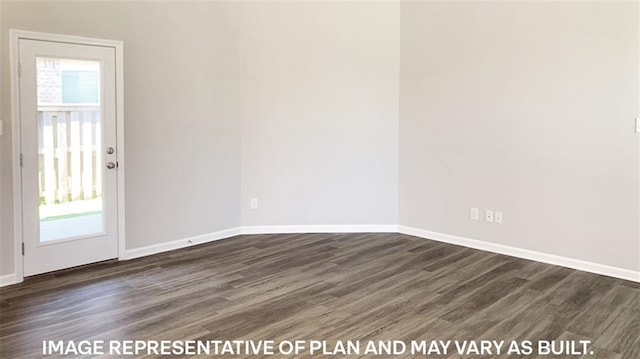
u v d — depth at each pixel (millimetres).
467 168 4992
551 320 3205
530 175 4543
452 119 5062
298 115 5438
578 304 3479
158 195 4742
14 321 3145
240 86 5324
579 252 4297
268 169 5477
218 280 3977
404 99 5441
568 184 4316
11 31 3707
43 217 4027
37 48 3846
